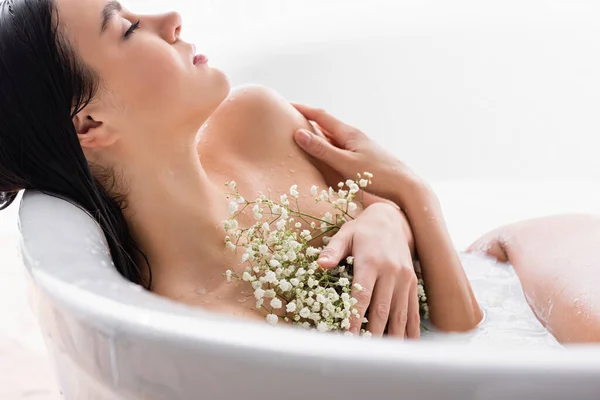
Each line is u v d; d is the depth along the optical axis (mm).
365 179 1398
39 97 1124
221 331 724
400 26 2123
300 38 2074
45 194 1130
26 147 1138
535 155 2104
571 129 2092
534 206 2057
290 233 1180
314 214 1328
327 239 1268
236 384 709
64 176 1149
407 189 1377
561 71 2096
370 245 1187
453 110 2115
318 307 1102
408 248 1244
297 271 1146
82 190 1154
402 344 683
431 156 2121
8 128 1133
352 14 2148
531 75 2102
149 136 1188
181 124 1193
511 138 2107
